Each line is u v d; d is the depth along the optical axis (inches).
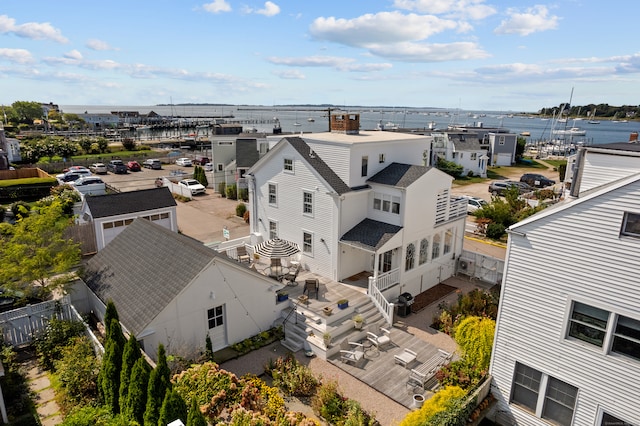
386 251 836.0
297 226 972.6
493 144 2930.6
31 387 547.2
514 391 529.7
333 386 553.6
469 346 586.9
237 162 1791.3
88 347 584.7
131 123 7042.3
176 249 707.4
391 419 539.2
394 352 702.5
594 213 432.1
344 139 935.7
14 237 702.5
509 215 1362.0
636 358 424.8
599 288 438.9
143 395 427.2
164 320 600.4
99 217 1069.8
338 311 765.3
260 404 496.7
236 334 703.7
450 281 1043.9
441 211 981.8
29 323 653.3
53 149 3100.4
